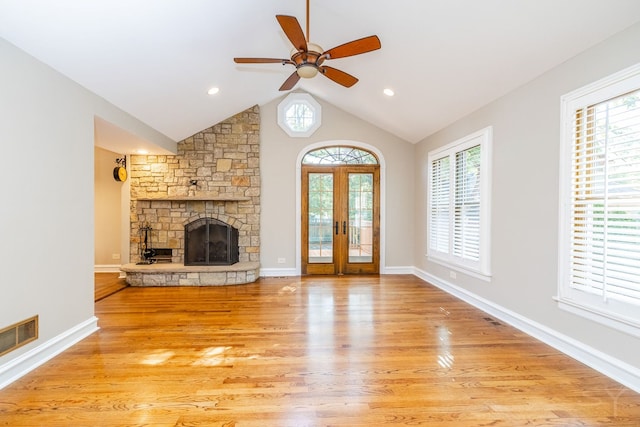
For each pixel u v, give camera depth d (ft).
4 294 7.32
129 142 15.34
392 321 11.35
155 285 16.85
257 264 18.31
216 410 6.24
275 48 12.87
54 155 8.89
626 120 7.09
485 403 6.46
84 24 8.11
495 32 8.80
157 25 9.21
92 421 5.91
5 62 7.41
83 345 9.27
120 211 19.88
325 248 19.85
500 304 11.52
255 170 18.95
